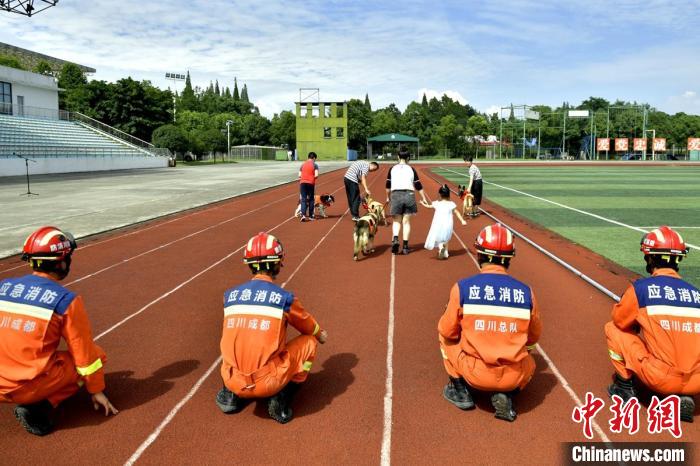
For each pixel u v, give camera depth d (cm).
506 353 368
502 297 379
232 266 884
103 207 1681
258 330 373
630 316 392
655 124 9606
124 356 510
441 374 465
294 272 834
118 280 792
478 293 382
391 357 502
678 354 362
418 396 425
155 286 759
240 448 354
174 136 5878
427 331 570
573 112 8838
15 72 4609
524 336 375
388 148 9288
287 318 389
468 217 1501
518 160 8044
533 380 454
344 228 1293
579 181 3070
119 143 5178
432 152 10012
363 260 923
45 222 1341
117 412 402
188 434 372
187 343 543
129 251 1009
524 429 376
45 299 359
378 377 460
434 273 827
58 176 3469
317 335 420
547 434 370
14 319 355
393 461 338
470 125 11881
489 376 371
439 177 3466
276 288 388
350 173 1277
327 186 2709
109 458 344
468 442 359
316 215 1540
